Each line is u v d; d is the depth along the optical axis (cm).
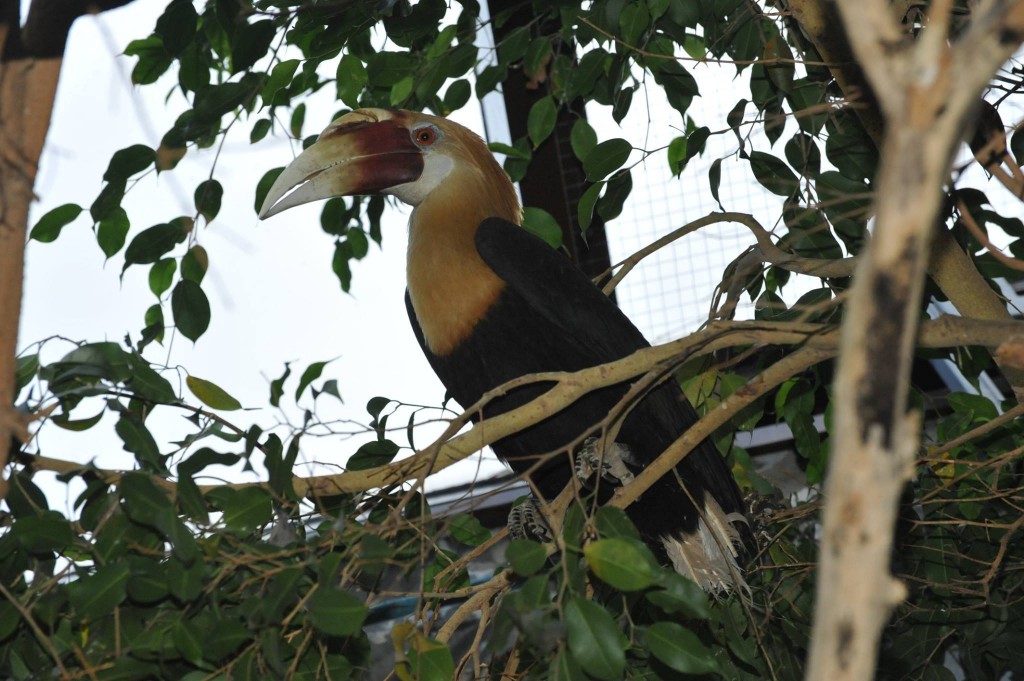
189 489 248
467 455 280
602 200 370
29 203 216
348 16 354
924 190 130
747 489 418
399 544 317
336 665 270
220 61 416
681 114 372
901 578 338
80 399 293
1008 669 389
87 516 275
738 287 362
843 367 137
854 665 133
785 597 342
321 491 283
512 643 246
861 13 133
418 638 239
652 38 373
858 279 138
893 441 134
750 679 328
